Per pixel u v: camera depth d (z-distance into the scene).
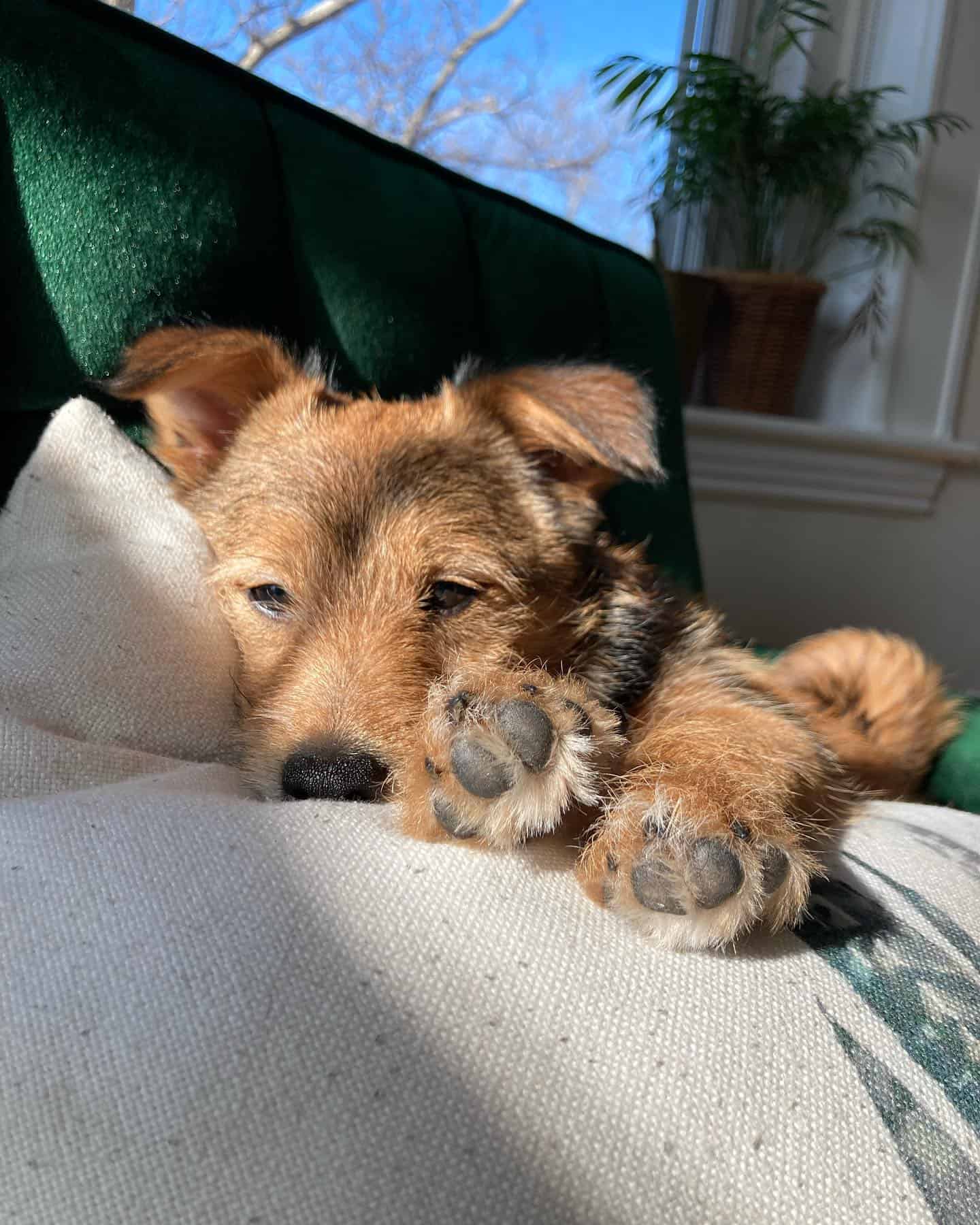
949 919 0.20
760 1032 0.16
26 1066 0.13
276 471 0.28
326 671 0.25
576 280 0.45
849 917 0.20
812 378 0.76
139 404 0.31
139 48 0.31
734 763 0.23
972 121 0.69
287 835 0.17
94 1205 0.12
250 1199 0.12
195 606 0.26
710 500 0.68
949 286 0.71
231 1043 0.14
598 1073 0.15
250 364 0.30
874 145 0.66
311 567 0.26
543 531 0.30
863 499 0.71
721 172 0.65
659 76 0.62
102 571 0.24
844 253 0.73
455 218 0.40
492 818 0.19
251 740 0.25
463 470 0.29
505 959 0.16
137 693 0.23
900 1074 0.16
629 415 0.28
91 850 0.16
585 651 0.30
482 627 0.27
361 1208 0.12
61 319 0.29
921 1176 0.15
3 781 0.20
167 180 0.30
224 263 0.31
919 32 0.67
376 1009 0.15
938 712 0.39
